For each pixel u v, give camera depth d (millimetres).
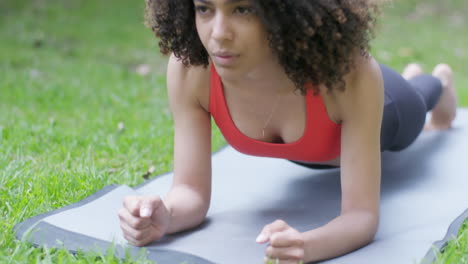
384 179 2623
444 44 6840
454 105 3203
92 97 4289
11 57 5406
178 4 1742
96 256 1772
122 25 7082
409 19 7961
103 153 2947
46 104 4062
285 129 1968
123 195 2283
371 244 1937
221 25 1613
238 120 1996
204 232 2035
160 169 2812
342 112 1890
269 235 1689
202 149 2074
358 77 1837
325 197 2426
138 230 1834
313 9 1602
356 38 1703
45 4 7570
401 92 2434
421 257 1817
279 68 1792
